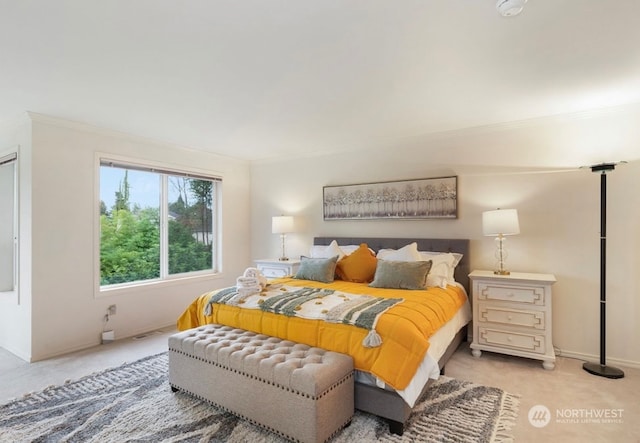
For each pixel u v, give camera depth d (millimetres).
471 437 1976
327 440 1887
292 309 2480
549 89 2633
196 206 4832
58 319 3289
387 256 3678
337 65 2219
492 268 3596
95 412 2242
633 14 1687
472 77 2412
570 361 3117
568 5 1615
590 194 3148
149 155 4113
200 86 2535
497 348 3125
